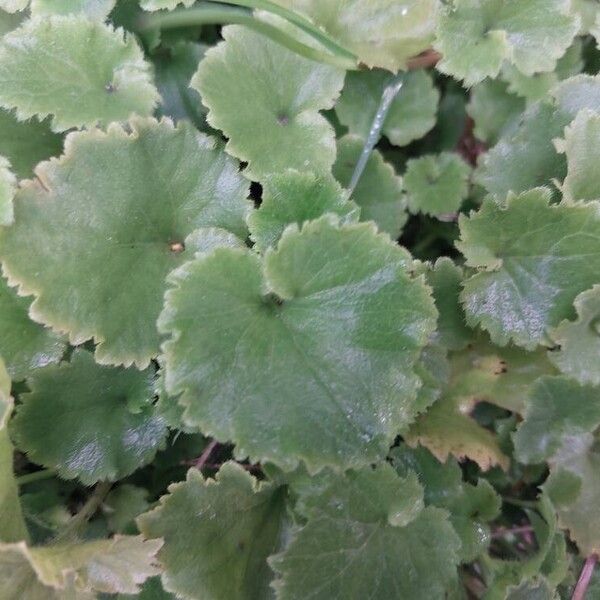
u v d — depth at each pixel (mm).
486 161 190
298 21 172
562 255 171
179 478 185
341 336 145
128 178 156
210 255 143
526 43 191
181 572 147
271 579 163
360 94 202
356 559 154
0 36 181
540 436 177
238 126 168
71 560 128
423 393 160
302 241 141
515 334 174
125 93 168
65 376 162
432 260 217
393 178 198
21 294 144
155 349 157
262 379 140
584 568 182
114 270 154
